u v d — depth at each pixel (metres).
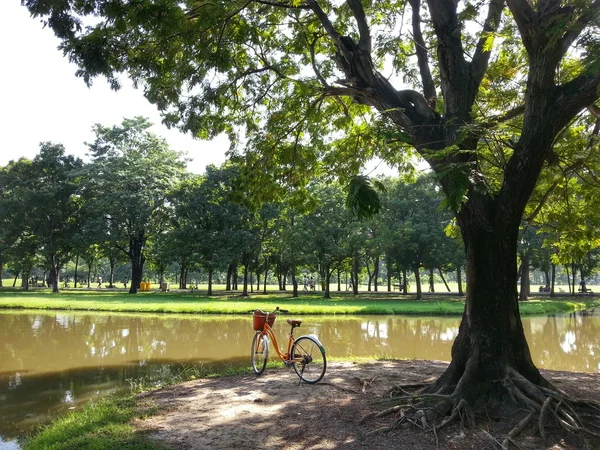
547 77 5.19
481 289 5.74
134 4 5.58
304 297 37.50
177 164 42.56
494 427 5.02
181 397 6.71
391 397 6.06
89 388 8.66
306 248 35.72
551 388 5.60
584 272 43.47
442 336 15.82
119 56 6.89
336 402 6.19
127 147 41.12
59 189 39.75
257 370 8.33
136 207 36.91
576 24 4.66
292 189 10.03
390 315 22.23
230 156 9.82
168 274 77.62
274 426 5.29
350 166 9.46
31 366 10.73
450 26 6.11
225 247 35.94
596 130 7.91
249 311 21.98
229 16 7.11
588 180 8.84
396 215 38.72
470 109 6.04
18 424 6.64
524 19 5.14
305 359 7.57
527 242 34.78
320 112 8.98
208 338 14.92
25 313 21.84
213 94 8.23
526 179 5.46
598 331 18.05
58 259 43.97
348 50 6.38
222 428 5.24
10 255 42.84
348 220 35.91
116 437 4.96
